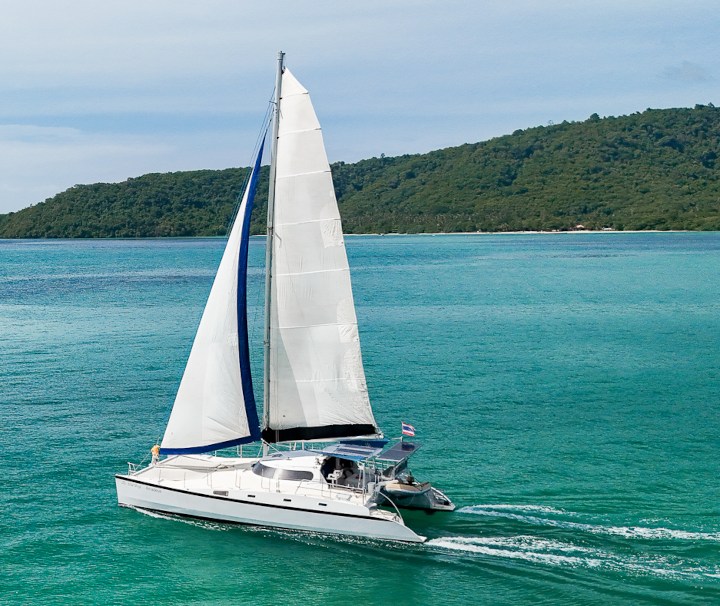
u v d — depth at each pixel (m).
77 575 25.80
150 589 24.92
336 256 28.86
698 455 36.91
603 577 25.17
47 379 53.88
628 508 30.53
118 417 44.12
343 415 29.59
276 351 29.47
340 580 25.31
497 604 23.78
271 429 29.86
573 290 111.81
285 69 28.16
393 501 29.95
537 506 30.70
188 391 30.83
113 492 32.72
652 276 131.88
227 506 29.06
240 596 24.50
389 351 63.81
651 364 58.03
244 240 30.12
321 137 28.22
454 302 98.62
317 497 28.09
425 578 25.33
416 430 41.00
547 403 46.56
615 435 40.16
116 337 71.94
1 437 40.22
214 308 30.44
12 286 126.69
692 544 27.39
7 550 27.44
